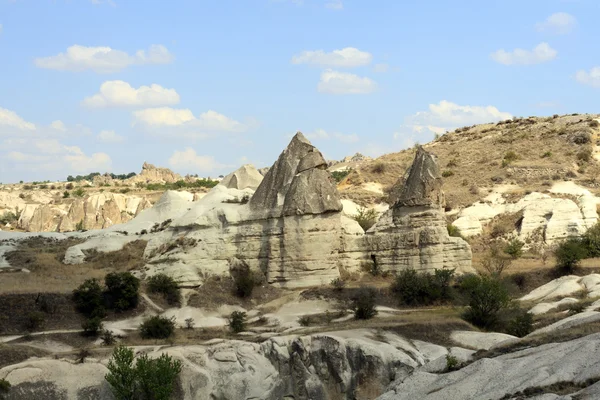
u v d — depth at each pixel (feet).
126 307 213.05
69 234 294.66
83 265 252.62
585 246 289.53
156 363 163.32
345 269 248.93
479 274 249.34
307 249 235.61
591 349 131.03
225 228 243.40
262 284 236.02
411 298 227.40
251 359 174.91
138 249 260.83
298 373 175.52
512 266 276.62
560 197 352.08
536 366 132.98
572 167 399.85
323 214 239.09
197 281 231.09
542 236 320.09
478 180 399.65
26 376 163.02
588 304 207.92
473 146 464.24
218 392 169.48
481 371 137.59
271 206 242.17
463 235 333.21
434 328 190.08
